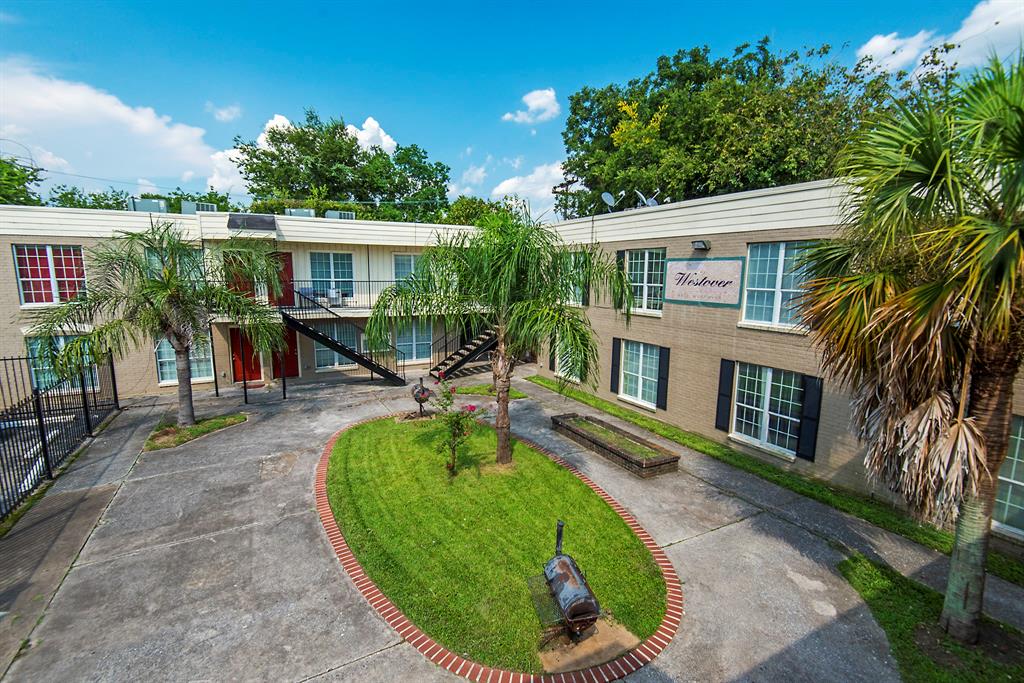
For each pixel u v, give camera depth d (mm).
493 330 9922
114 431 12812
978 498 5234
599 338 16328
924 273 5000
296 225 18453
